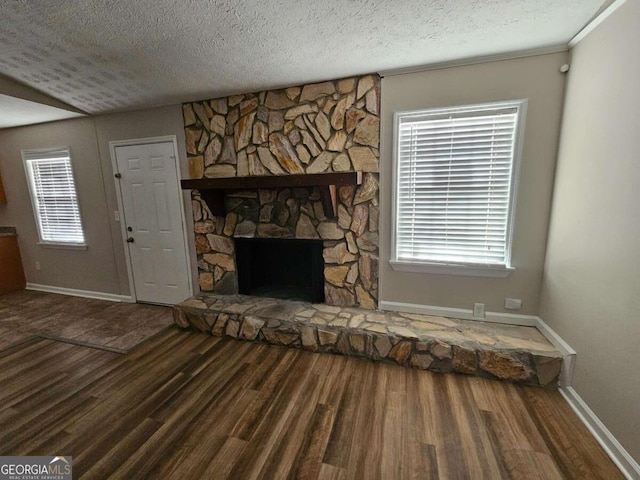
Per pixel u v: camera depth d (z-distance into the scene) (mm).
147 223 3553
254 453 1625
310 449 1643
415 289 2742
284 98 2787
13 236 4285
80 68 2410
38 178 3936
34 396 2127
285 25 1858
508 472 1490
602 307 1668
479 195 2428
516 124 2250
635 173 1439
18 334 3035
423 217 2600
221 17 1788
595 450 1603
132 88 2756
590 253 1783
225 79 2584
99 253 3869
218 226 3277
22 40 2029
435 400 1998
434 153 2471
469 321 2594
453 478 1464
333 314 2783
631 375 1449
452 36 1963
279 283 3461
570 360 1953
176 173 3301
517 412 1876
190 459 1597
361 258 2826
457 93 2326
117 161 3488
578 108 1929
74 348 2758
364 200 2721
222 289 3387
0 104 2918
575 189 1947
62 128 3615
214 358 2553
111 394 2129
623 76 1528
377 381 2205
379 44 2061
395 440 1689
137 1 1655
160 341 2852
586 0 1615
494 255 2479
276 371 2354
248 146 2977
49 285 4297
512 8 1696
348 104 2605
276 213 3029
